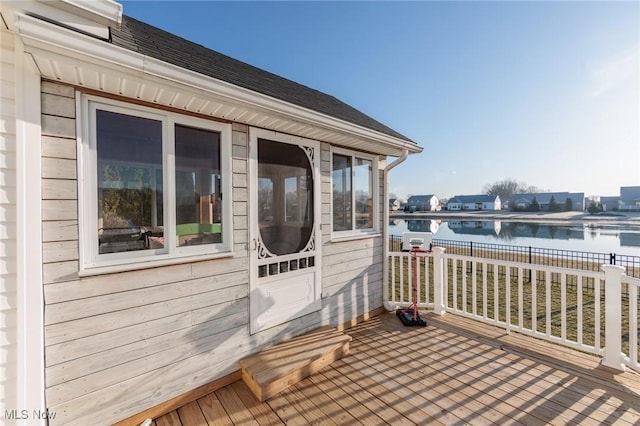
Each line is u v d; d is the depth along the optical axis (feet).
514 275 24.09
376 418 6.26
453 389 7.28
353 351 9.37
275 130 8.91
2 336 4.89
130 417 6.07
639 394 6.94
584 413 6.31
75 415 5.45
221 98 6.33
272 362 7.80
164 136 6.66
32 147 4.99
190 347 7.00
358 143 10.96
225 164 7.79
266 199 8.78
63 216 5.32
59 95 5.29
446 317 12.31
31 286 4.97
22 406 4.87
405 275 24.93
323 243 10.59
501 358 8.79
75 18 4.42
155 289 6.47
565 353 9.05
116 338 5.92
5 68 4.91
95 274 5.63
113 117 5.99
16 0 3.90
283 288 9.20
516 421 6.11
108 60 4.71
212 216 7.57
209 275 7.38
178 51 7.73
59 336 5.27
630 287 7.88
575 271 8.94
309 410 6.56
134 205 6.26
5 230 4.91
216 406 6.77
